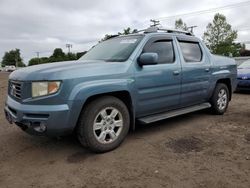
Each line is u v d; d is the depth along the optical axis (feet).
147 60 13.87
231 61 21.81
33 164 12.14
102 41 18.39
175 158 12.38
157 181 10.34
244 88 31.89
